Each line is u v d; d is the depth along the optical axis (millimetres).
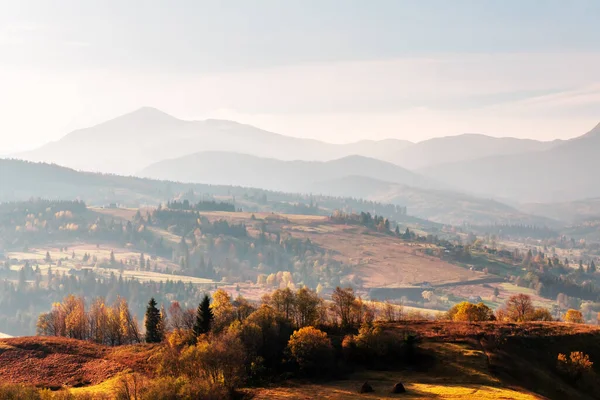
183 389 97688
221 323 142125
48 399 96312
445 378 109562
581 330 135875
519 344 127688
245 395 103000
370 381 109312
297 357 117688
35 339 150500
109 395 103938
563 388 112562
